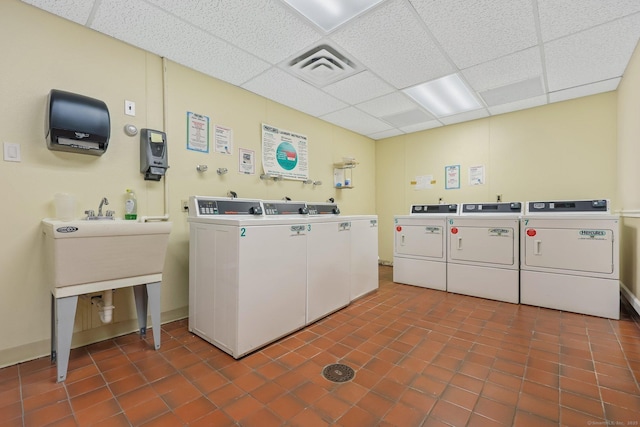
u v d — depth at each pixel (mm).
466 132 4184
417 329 2348
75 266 1608
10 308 1768
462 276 3393
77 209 1995
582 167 3318
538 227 2932
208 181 2752
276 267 2131
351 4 1860
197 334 2234
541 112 3578
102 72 2113
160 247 1917
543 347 2010
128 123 2240
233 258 1904
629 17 1973
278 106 3463
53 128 1752
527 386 1555
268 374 1688
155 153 2279
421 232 3717
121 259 1774
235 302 1881
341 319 2582
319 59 2527
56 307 1607
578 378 1623
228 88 2934
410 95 3301
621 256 3035
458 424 1282
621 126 2928
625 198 2818
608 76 2838
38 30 1843
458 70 2727
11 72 1754
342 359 1862
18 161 1778
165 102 2455
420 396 1481
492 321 2523
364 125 4375
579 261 2730
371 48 2367
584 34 2174
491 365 1775
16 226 1778
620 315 2668
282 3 1838
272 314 2096
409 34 2178
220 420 1311
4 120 1733
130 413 1353
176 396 1481
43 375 1659
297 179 3688
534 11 1922
